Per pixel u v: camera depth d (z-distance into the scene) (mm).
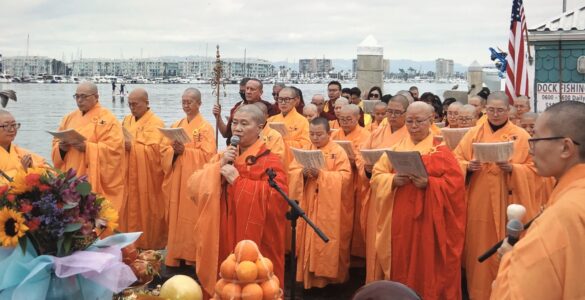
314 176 7840
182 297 4727
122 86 44469
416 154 6434
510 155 7051
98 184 8625
